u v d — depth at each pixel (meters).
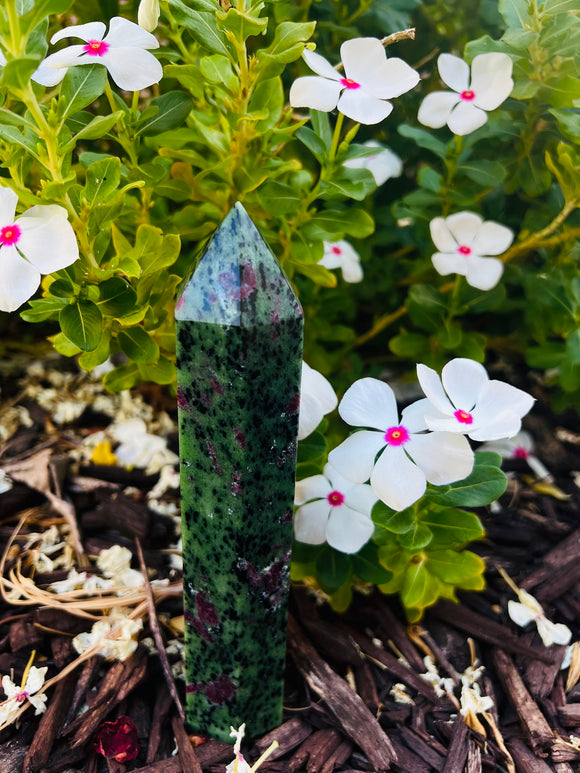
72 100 0.22
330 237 0.32
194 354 0.19
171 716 0.26
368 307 0.45
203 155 0.34
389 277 0.41
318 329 0.39
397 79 0.24
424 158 0.42
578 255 0.34
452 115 0.29
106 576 0.31
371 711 0.27
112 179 0.23
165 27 0.29
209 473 0.20
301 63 0.36
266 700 0.25
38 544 0.32
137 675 0.27
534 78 0.30
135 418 0.39
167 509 0.34
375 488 0.23
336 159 0.29
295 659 0.27
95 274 0.25
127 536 0.33
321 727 0.26
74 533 0.32
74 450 0.37
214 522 0.21
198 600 0.22
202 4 0.23
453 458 0.23
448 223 0.32
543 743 0.26
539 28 0.28
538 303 0.37
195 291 0.18
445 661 0.28
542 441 0.40
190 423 0.20
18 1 0.21
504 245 0.32
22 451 0.37
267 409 0.19
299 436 0.25
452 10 0.39
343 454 0.24
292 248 0.31
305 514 0.26
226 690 0.24
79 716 0.25
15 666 0.27
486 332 0.45
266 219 0.32
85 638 0.28
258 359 0.18
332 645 0.28
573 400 0.37
